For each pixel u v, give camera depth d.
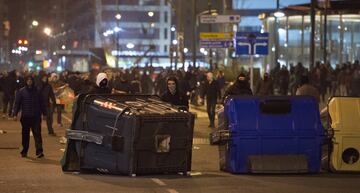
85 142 18.88
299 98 19.58
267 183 17.58
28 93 23.05
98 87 21.33
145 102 19.31
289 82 56.25
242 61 84.81
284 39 71.88
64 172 19.30
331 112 20.09
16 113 23.03
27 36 196.25
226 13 119.44
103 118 18.50
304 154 19.34
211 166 21.22
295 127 19.27
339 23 67.31
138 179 17.98
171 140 18.47
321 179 18.50
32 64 121.62
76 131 18.92
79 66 122.50
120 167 18.25
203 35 52.94
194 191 16.14
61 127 35.88
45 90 30.94
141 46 192.38
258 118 19.17
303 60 70.19
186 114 18.59
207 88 36.72
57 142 28.27
